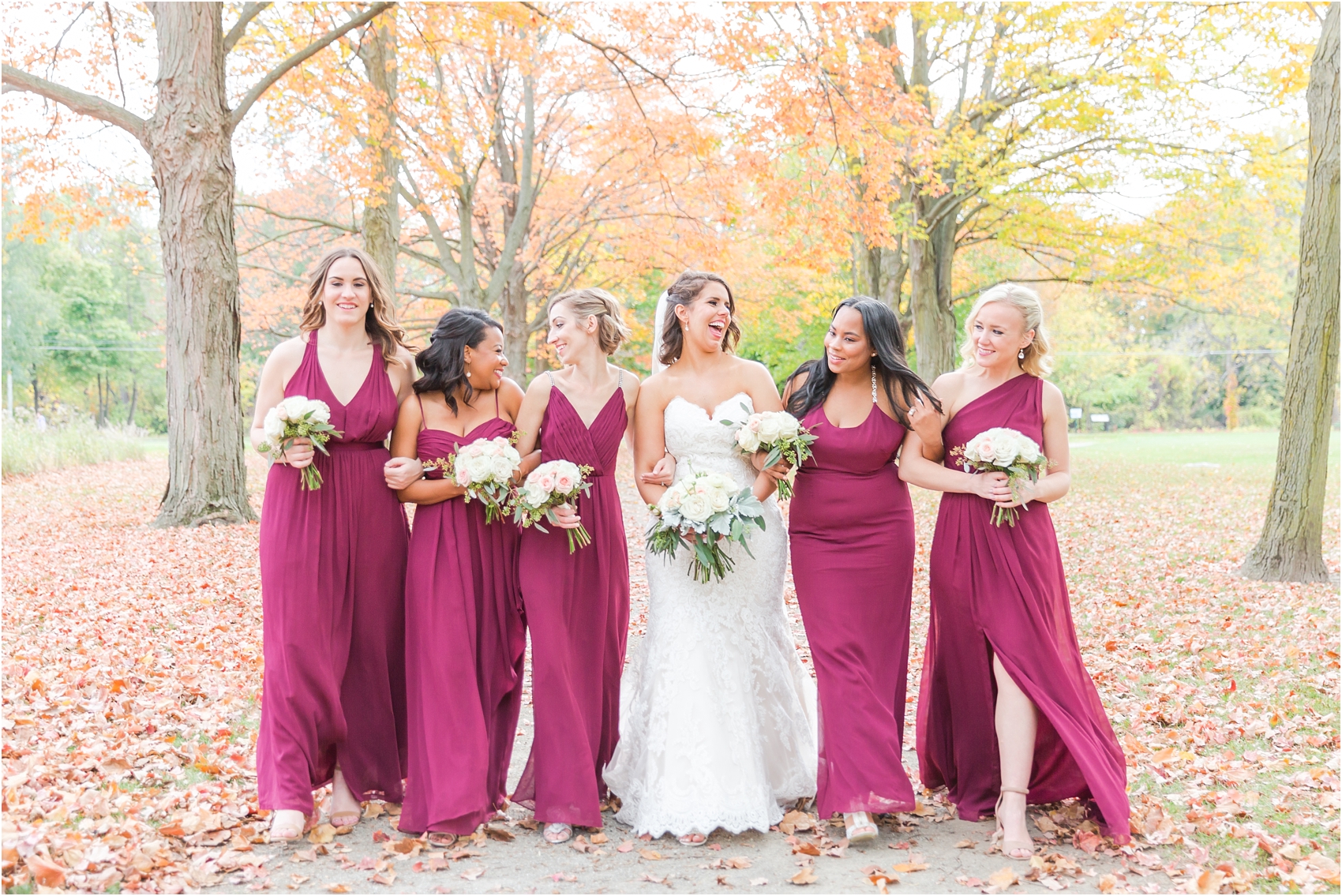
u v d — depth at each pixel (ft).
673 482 12.16
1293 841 10.39
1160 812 11.07
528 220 61.93
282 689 10.41
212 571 25.58
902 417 11.60
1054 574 11.33
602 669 11.62
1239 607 23.27
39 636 18.71
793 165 54.80
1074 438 131.34
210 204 32.22
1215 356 161.99
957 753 11.59
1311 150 25.18
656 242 63.00
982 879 9.52
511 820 11.24
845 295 71.26
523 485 11.34
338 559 10.89
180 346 32.71
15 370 121.70
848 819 10.49
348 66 41.96
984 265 82.43
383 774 11.34
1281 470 26.73
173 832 10.14
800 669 12.66
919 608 24.20
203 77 31.73
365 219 43.14
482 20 41.34
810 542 11.71
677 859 10.13
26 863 9.19
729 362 12.49
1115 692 16.66
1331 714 15.08
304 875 9.49
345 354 11.26
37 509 39.14
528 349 80.02
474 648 11.05
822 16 36.70
